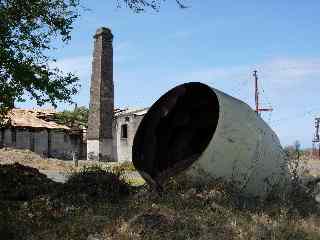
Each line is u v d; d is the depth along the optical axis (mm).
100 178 10070
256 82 46656
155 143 10391
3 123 14469
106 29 43781
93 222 7445
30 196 10234
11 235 7055
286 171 9953
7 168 12375
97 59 43656
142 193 9172
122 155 44406
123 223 7105
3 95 12227
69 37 12789
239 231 6777
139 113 43312
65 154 44688
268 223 7270
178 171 8984
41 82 12250
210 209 7809
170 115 10500
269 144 9570
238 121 9125
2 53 11758
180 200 8156
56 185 10891
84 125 48906
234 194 8648
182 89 10250
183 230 6738
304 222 7609
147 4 12281
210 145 8617
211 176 8758
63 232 7160
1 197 10172
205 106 10305
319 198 10672
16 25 12156
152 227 6855
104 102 43062
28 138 41531
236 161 8891
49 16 12586
